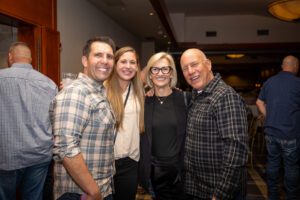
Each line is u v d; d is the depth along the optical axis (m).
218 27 8.36
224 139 1.64
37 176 2.28
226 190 1.61
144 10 5.62
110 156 1.56
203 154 1.74
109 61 1.55
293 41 8.16
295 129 3.03
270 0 6.44
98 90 1.54
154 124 2.06
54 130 1.40
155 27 7.21
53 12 3.59
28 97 2.15
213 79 1.78
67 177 1.47
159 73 2.08
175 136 2.04
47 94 2.25
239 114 1.62
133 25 6.98
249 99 8.05
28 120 2.15
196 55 1.82
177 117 2.03
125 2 5.07
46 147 2.22
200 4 6.98
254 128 4.83
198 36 8.41
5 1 2.70
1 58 3.38
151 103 2.11
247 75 12.41
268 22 8.21
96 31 5.41
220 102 1.66
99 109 1.46
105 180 1.54
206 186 1.75
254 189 3.79
